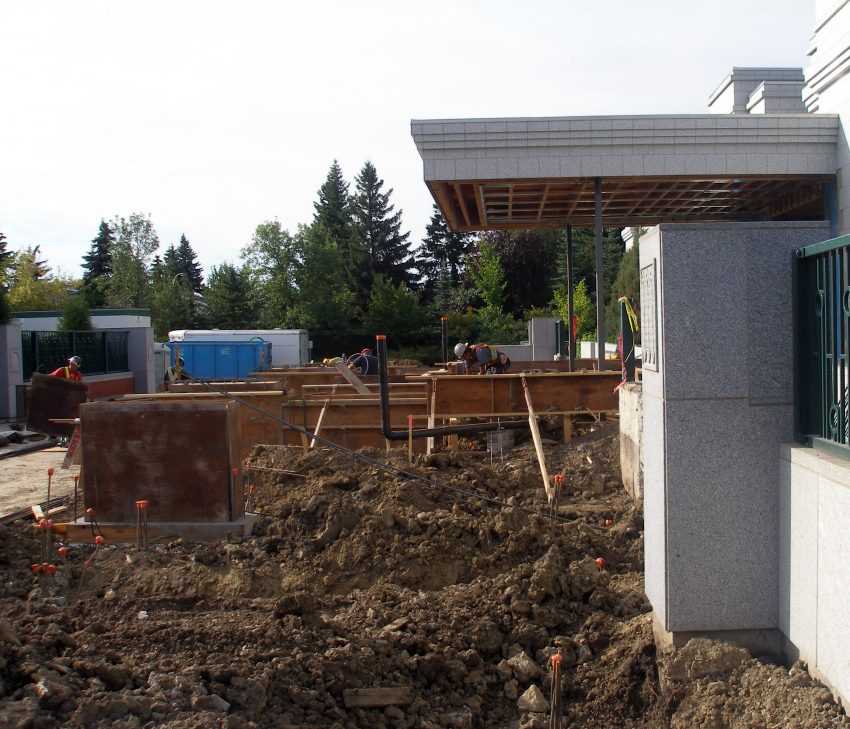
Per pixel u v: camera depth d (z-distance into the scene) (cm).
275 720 391
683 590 443
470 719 446
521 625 516
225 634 448
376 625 515
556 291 4497
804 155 1162
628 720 440
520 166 1176
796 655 415
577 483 872
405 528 642
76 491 736
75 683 370
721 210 1644
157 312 5675
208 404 673
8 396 1844
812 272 420
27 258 4906
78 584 571
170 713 360
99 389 2309
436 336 5141
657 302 449
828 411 402
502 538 626
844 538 355
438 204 1382
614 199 1502
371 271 6219
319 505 676
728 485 440
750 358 438
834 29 1137
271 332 3538
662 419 445
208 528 669
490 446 1048
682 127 1163
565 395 1111
